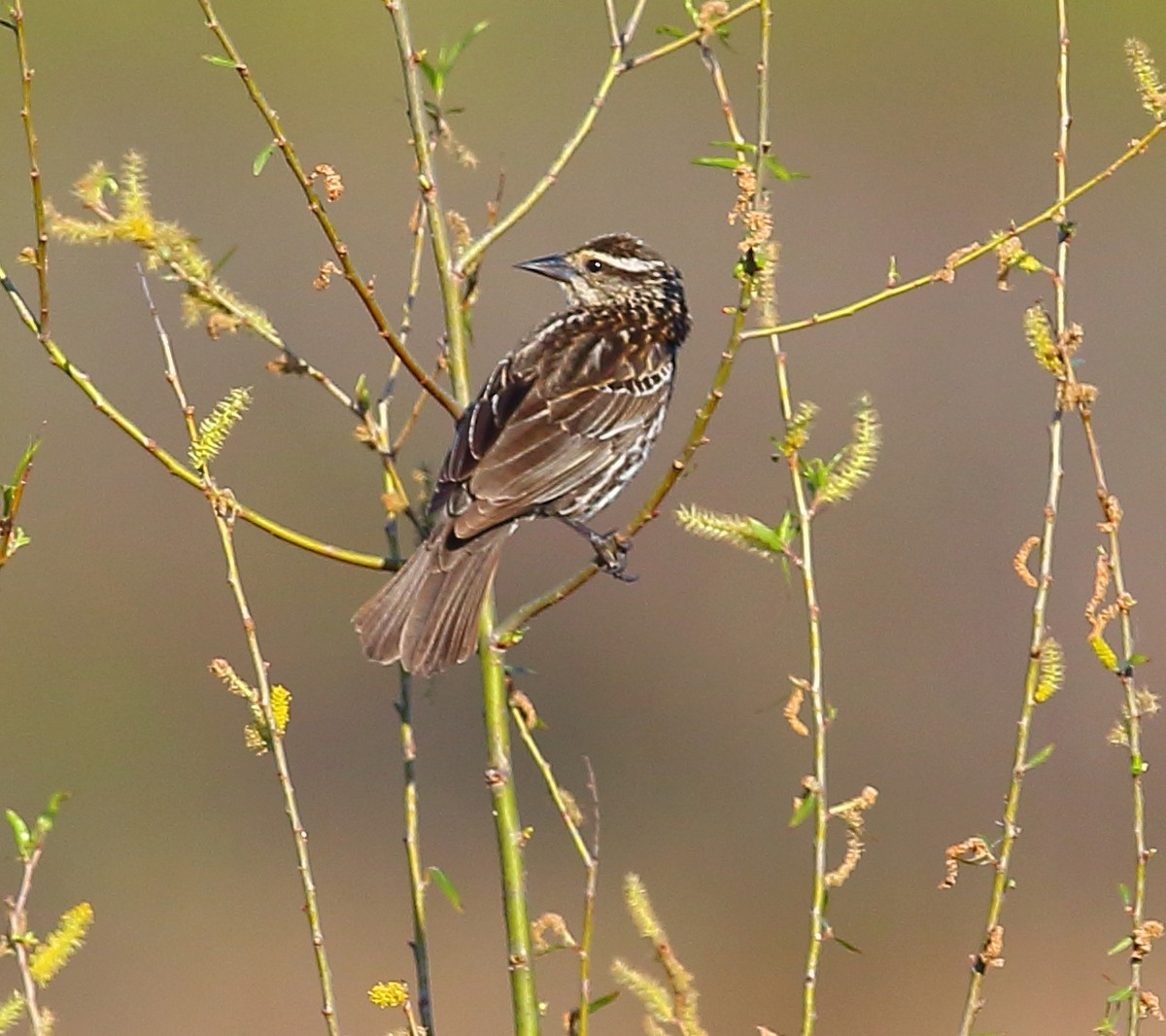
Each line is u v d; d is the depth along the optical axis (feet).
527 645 49.75
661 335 28.43
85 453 53.47
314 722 48.16
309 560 51.80
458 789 46.50
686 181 61.57
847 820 19.98
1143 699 20.01
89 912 19.45
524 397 26.63
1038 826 44.34
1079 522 52.44
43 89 62.59
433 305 56.18
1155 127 20.63
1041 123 65.00
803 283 59.36
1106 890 42.39
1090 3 66.28
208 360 54.34
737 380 54.90
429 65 23.11
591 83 63.87
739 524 20.54
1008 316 57.06
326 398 53.83
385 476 23.41
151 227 20.90
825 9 65.57
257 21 63.46
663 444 53.52
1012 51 65.87
